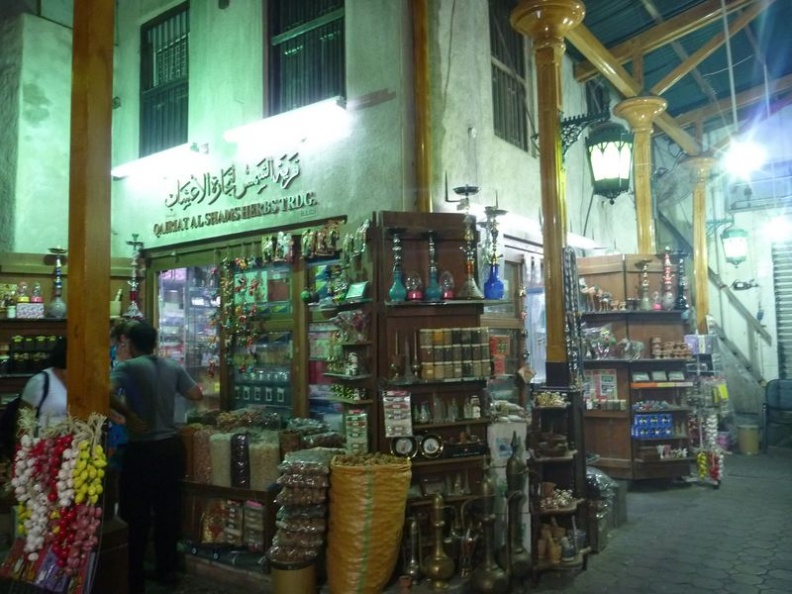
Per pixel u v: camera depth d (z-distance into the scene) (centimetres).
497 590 375
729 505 610
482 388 431
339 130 525
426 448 404
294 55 578
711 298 1080
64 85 675
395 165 488
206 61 633
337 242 507
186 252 646
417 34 496
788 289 1013
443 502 391
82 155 342
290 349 558
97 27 350
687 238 1102
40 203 649
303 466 375
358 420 405
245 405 589
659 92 760
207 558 436
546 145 513
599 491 508
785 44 852
